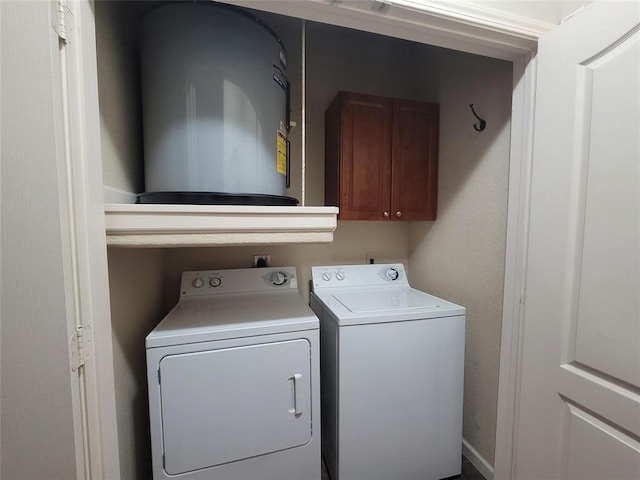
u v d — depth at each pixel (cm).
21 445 57
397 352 126
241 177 100
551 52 93
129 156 107
